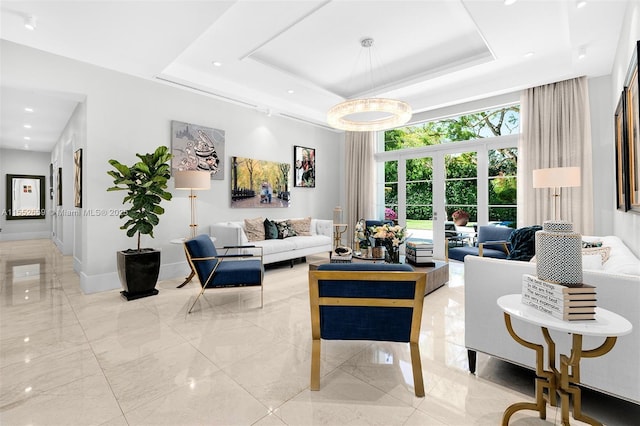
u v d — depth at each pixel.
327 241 5.66
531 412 1.59
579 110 4.03
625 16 2.57
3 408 1.60
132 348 2.27
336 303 1.78
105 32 2.74
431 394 1.74
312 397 1.70
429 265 3.65
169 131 4.40
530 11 2.76
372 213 6.50
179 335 2.49
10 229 8.28
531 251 3.43
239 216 5.30
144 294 3.52
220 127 5.01
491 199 5.11
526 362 1.75
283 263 5.38
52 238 8.19
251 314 2.98
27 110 4.75
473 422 1.51
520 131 4.55
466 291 1.95
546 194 4.27
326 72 4.57
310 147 6.61
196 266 2.99
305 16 3.01
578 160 4.01
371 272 1.72
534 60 3.82
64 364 2.04
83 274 3.78
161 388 1.78
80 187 4.31
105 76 3.80
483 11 2.76
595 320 1.27
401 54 3.99
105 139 3.80
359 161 6.70
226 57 3.89
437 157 5.71
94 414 1.56
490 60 3.87
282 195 5.97
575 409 1.38
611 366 1.49
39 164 8.69
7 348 2.27
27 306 3.19
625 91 2.50
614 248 2.38
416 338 1.75
